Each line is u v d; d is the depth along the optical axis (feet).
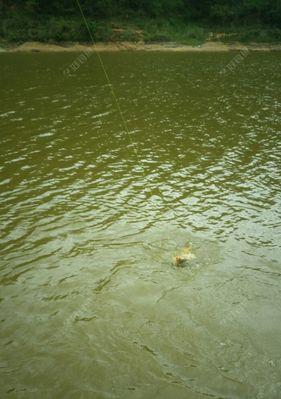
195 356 34.65
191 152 76.64
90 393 31.40
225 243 49.73
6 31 185.68
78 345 35.42
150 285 42.45
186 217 54.80
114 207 56.70
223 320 38.32
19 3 199.72
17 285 42.22
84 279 43.19
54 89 117.08
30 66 146.92
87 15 206.59
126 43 196.03
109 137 82.64
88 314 38.65
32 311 38.96
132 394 31.37
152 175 66.59
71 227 52.01
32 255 46.75
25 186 61.62
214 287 42.37
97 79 131.75
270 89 128.88
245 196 60.85
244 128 91.45
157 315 38.65
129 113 98.89
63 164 69.41
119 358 34.30
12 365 33.47
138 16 216.33
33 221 53.01
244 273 44.70
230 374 33.14
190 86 128.77
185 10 229.04
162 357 34.47
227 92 123.13
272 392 31.76
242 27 225.56
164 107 105.29
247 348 35.50
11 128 85.15
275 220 54.95
